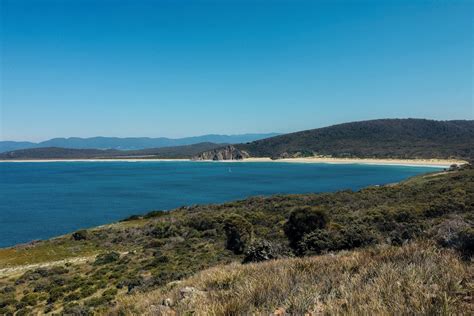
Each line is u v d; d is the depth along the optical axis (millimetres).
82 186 148125
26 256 41250
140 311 6672
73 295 24234
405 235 10461
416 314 3684
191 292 6820
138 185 148125
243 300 4898
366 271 5777
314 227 30375
